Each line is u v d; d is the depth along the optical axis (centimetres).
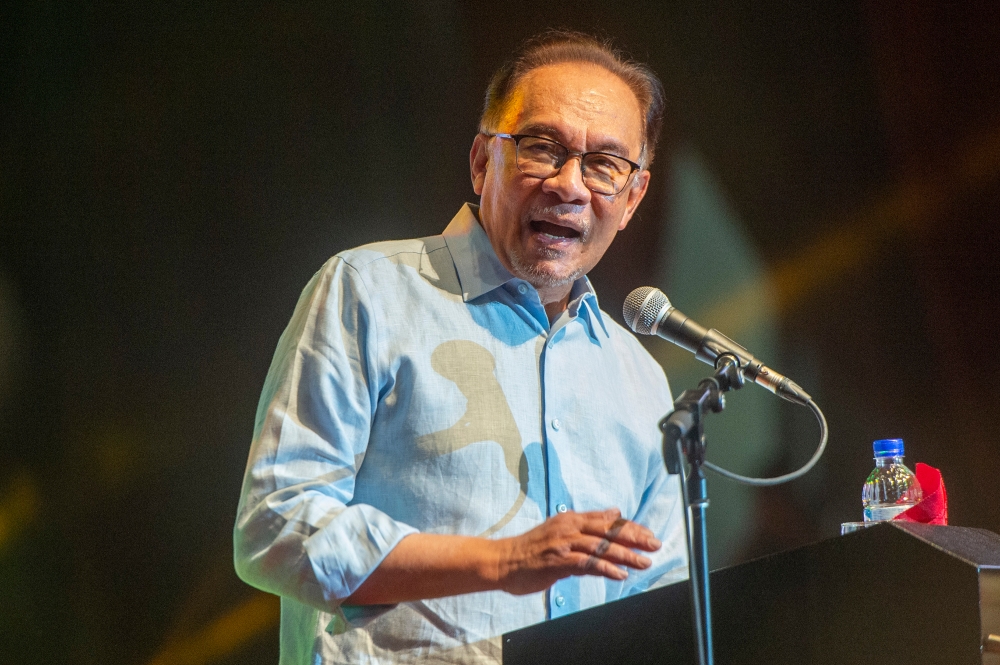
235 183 1836
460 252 796
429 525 705
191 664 1795
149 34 1842
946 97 1617
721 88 1758
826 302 1681
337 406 701
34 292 1847
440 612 677
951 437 1578
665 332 701
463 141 1795
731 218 1741
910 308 1627
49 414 1836
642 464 820
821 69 1712
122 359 1842
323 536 615
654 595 552
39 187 1856
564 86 789
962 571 447
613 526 560
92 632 1805
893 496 823
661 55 1770
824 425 659
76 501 1825
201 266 1838
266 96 1841
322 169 1828
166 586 1812
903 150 1653
